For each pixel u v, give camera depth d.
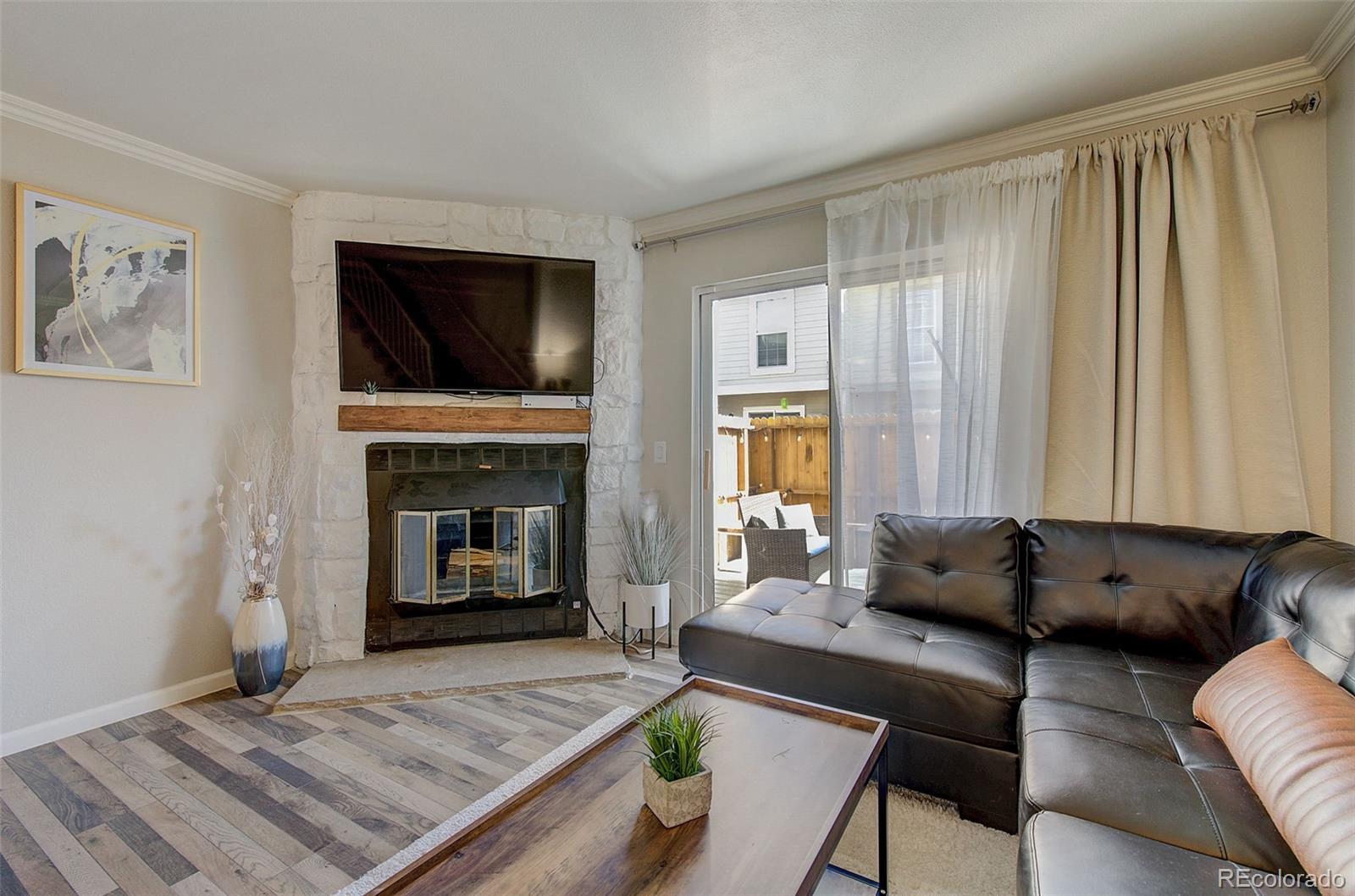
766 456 3.15
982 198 2.44
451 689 2.57
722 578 3.29
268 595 2.64
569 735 2.21
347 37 1.84
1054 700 1.50
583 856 1.01
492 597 3.11
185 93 2.13
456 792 1.85
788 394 3.10
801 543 3.01
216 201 2.73
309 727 2.29
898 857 1.56
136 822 1.70
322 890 1.44
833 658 1.88
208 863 1.54
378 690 2.55
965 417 2.45
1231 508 2.00
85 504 2.32
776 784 1.22
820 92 2.16
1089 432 2.24
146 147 2.47
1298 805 0.90
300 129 2.39
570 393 3.19
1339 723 0.96
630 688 2.66
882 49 1.92
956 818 1.73
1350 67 1.84
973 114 2.31
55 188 2.25
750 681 2.04
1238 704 1.18
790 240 3.02
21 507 2.17
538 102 2.21
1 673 2.12
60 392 2.26
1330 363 1.95
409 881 0.94
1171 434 2.16
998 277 2.41
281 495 2.75
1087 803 1.08
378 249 2.86
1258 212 2.01
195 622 2.62
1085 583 1.98
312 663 2.86
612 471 3.33
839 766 1.29
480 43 1.88
